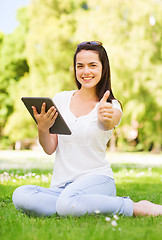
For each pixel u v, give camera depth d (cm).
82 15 2186
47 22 2302
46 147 328
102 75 340
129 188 538
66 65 2275
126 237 231
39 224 275
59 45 2206
